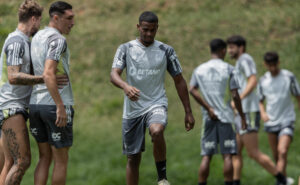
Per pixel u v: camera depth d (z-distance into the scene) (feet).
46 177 65.92
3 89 64.44
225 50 98.32
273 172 103.96
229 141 95.20
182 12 207.72
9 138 64.28
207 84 95.71
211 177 113.50
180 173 116.57
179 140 140.15
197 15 205.57
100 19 204.33
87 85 172.45
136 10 209.87
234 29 197.26
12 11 164.66
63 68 63.36
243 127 97.35
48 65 60.70
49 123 63.62
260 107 114.93
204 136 96.58
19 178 64.28
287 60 180.96
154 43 66.44
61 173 64.34
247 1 214.28
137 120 66.49
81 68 179.52
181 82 67.46
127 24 200.23
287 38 193.36
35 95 63.82
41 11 65.77
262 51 186.60
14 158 64.54
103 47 188.34
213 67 95.96
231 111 95.91
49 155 66.59
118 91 171.42
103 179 113.19
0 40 123.13
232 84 94.94
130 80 65.92
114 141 141.79
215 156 128.26
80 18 205.16
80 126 152.15
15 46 62.75
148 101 66.13
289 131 110.93
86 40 191.72
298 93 112.68
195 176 114.42
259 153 103.35
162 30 195.31
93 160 129.59
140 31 65.21
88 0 215.92
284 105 112.16
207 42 189.57
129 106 66.80
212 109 95.20
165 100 66.80
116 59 65.67
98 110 160.97
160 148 63.31
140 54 65.67
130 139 67.77
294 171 120.88
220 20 201.67
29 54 64.08
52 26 63.98
